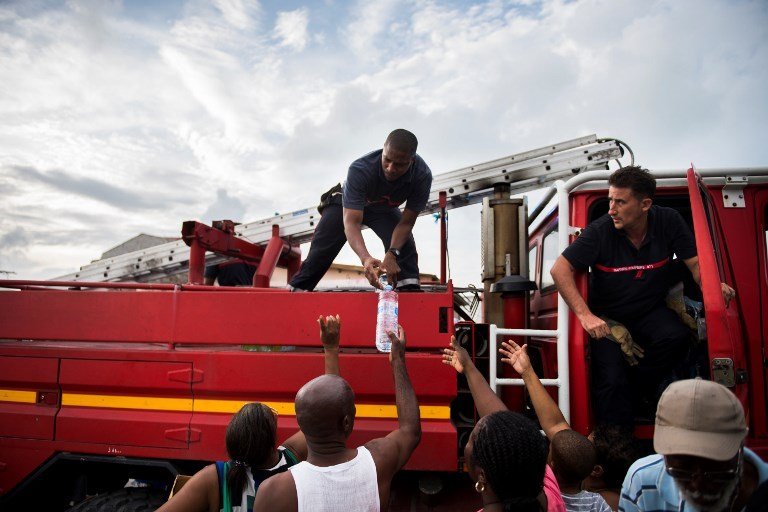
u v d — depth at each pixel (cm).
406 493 301
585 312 299
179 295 317
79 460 317
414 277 377
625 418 306
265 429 206
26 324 331
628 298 320
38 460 321
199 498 201
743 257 329
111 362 318
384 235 389
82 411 322
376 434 292
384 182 355
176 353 311
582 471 201
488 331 323
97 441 314
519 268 425
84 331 323
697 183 304
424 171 366
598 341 320
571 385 322
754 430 311
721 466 145
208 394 309
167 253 618
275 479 183
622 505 184
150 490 307
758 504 139
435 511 294
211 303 313
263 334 307
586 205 356
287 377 301
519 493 164
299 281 394
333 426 186
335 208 387
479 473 172
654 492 176
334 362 262
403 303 298
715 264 288
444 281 353
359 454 193
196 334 312
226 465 204
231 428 206
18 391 329
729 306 316
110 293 324
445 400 296
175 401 313
